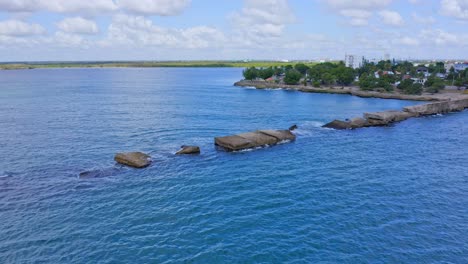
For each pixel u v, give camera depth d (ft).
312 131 267.59
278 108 389.39
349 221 115.96
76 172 164.55
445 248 100.99
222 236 106.32
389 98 497.05
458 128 283.38
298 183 151.33
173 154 196.75
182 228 111.14
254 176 161.07
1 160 180.34
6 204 128.57
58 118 302.04
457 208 127.13
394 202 131.64
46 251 98.63
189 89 631.56
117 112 341.62
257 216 119.34
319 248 100.12
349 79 647.56
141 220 116.67
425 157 194.29
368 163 181.88
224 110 366.84
